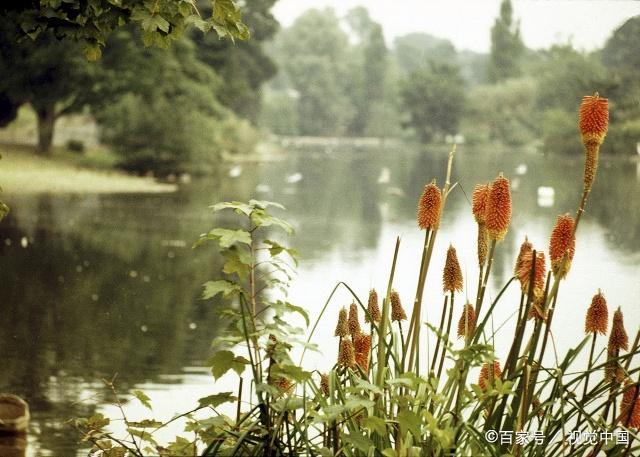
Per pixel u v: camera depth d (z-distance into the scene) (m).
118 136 42.22
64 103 45.56
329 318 13.00
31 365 11.40
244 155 58.12
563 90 31.11
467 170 39.62
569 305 8.95
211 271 20.48
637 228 17.05
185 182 41.94
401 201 37.53
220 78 49.97
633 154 19.31
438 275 17.44
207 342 13.25
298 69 90.50
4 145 41.78
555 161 32.25
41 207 31.14
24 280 18.80
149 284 18.69
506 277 15.45
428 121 72.12
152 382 10.55
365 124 90.81
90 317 15.14
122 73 40.91
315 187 42.41
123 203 33.41
